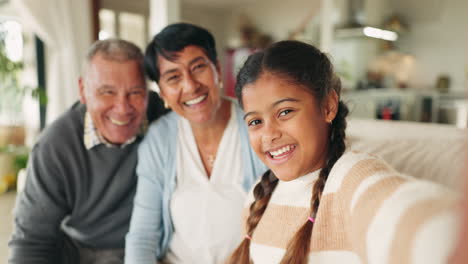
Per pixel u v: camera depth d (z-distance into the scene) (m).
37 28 3.91
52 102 4.13
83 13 4.12
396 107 4.75
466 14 5.26
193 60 1.04
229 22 6.64
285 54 0.68
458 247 0.22
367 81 5.23
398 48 5.93
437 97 4.98
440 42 5.55
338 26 5.09
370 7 5.26
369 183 0.49
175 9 3.39
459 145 1.08
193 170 1.15
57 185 1.23
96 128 1.23
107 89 1.13
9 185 3.56
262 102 0.68
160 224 1.19
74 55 4.05
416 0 5.70
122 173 1.27
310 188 0.73
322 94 0.68
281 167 0.70
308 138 0.67
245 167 1.13
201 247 1.11
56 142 1.22
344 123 0.74
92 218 1.28
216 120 1.14
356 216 0.47
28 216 1.21
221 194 1.11
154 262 1.11
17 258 1.18
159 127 1.21
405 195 0.40
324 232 0.63
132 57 1.15
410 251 0.33
